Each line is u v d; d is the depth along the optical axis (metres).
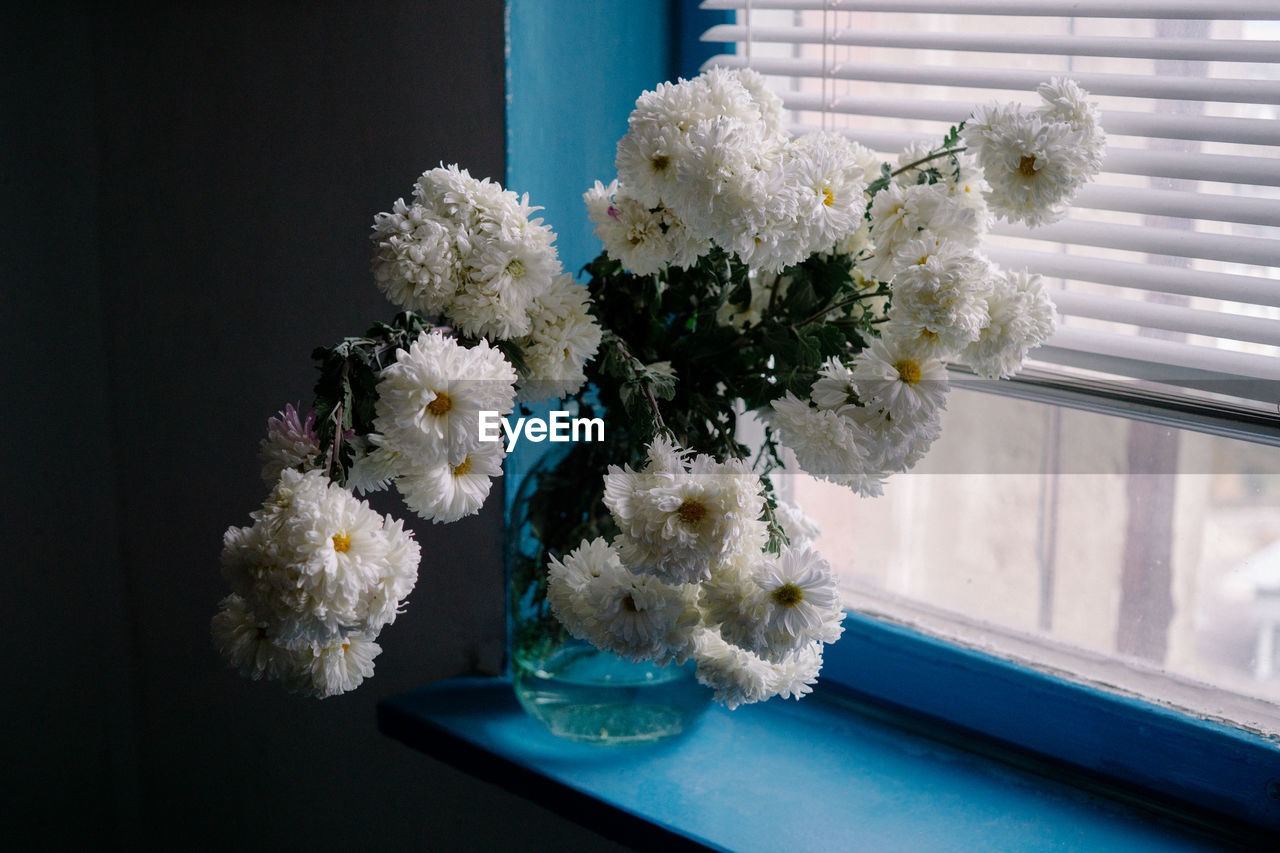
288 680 0.65
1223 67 0.88
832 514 1.18
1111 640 1.04
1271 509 0.93
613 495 0.63
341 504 0.58
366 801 1.26
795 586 0.64
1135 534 1.01
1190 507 0.97
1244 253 0.81
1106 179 0.96
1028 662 1.04
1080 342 0.90
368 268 1.11
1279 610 0.93
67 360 1.45
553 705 0.94
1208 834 0.90
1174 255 0.84
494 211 0.66
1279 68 0.86
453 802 1.15
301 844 1.37
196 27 1.23
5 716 1.46
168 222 1.33
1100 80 0.87
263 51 1.16
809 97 1.01
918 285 0.64
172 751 1.54
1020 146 0.67
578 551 0.71
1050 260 0.91
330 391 0.65
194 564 1.41
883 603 1.15
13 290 1.38
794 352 0.78
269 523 0.58
